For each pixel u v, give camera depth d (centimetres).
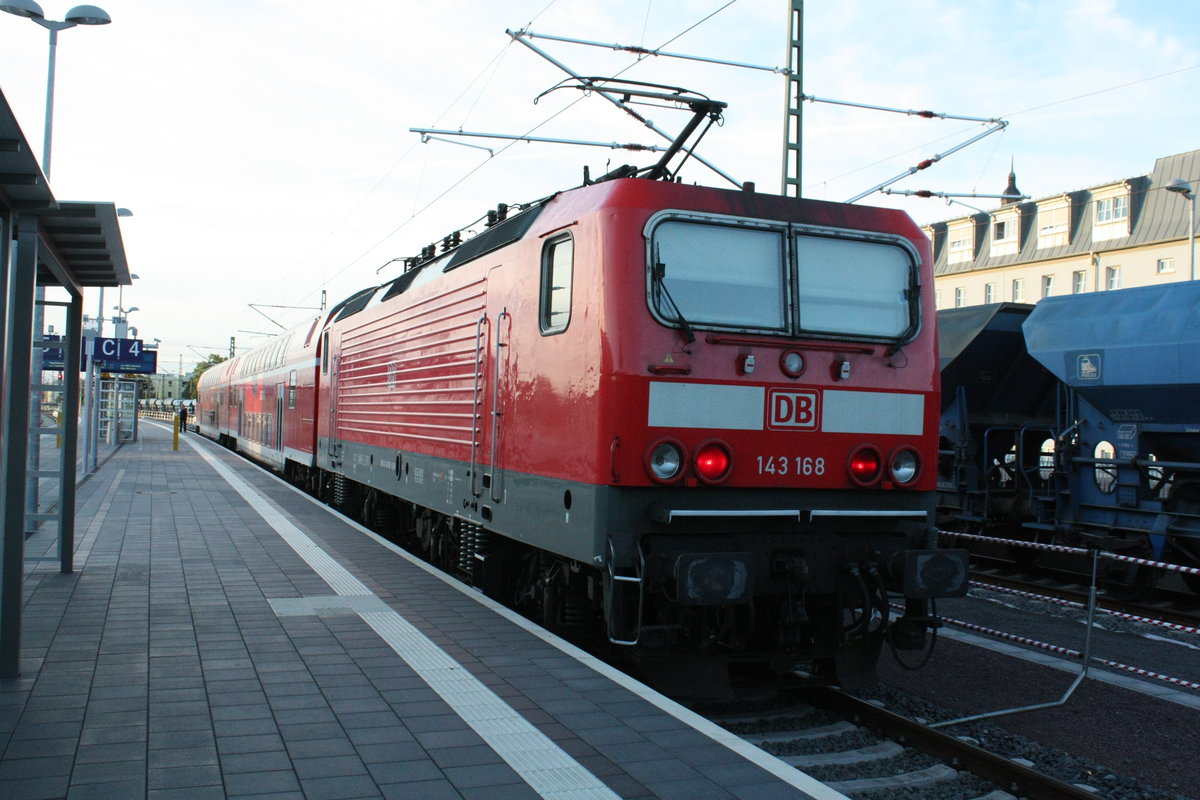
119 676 590
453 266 998
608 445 622
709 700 649
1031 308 1375
